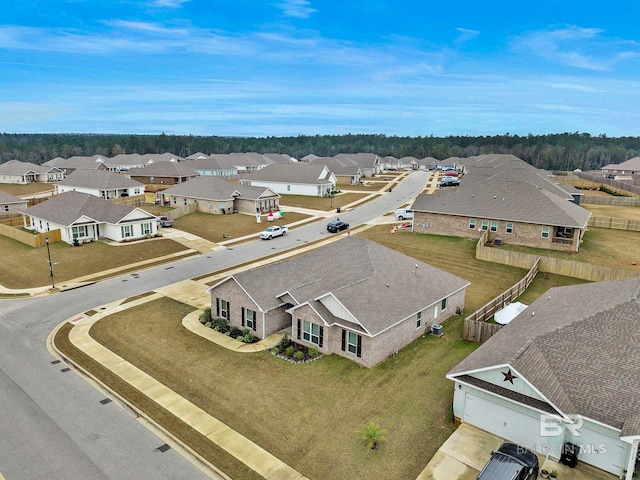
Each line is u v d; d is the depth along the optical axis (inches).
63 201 2244.1
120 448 706.2
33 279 1568.7
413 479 638.5
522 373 687.1
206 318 1212.5
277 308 1131.3
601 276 1477.6
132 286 1504.7
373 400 838.5
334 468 663.1
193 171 3941.9
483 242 1882.4
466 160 5743.1
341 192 3737.7
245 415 793.6
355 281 1120.8
